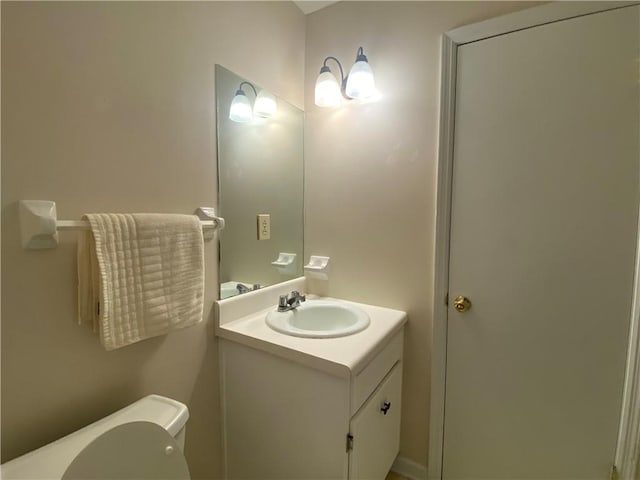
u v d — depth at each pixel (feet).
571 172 3.72
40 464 2.33
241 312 4.49
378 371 3.97
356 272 5.25
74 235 2.83
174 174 3.62
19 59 2.45
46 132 2.61
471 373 4.44
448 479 4.70
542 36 3.77
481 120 4.15
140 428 2.55
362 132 5.08
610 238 3.59
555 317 3.91
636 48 3.38
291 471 3.79
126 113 3.15
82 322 2.90
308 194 5.68
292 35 5.28
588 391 3.81
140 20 3.23
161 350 3.60
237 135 4.41
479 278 4.29
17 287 2.52
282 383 3.75
